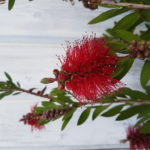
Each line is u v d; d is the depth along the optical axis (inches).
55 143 39.7
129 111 30.4
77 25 38.6
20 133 39.3
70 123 39.7
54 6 38.3
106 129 40.1
